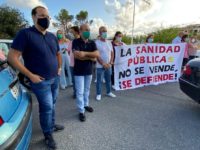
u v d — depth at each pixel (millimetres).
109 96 5156
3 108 1892
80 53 3502
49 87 2758
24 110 2248
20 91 2512
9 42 5363
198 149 2818
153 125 3545
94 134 3227
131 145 2908
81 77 3686
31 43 2494
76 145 2918
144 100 4859
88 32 3570
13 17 27359
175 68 6543
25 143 2121
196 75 3867
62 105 4520
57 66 2850
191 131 3338
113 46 5523
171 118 3838
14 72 2688
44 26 2535
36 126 3506
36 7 2543
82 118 3701
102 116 3920
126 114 4020
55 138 3109
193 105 4527
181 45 6402
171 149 2812
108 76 4996
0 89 1992
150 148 2834
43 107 2770
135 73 5930
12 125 1903
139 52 5848
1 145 1697
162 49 6160
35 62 2574
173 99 4934
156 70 6258
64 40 5867
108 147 2857
